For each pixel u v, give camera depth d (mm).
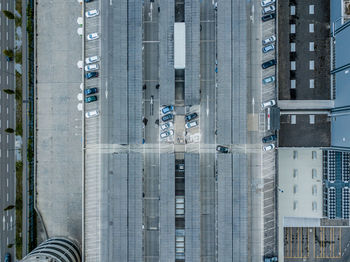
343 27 38219
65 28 50750
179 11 42344
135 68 41656
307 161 48469
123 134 41688
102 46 43188
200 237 42844
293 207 48594
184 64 41312
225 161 40969
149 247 43094
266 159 42094
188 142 42750
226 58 41156
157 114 43031
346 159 46625
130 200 41531
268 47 41312
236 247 40969
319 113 42344
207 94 42781
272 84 42094
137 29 41531
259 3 42219
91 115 42812
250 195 42219
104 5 43219
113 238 41812
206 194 42844
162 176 41312
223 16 41000
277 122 39344
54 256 40906
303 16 42125
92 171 43094
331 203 46938
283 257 50750
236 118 41125
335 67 41094
